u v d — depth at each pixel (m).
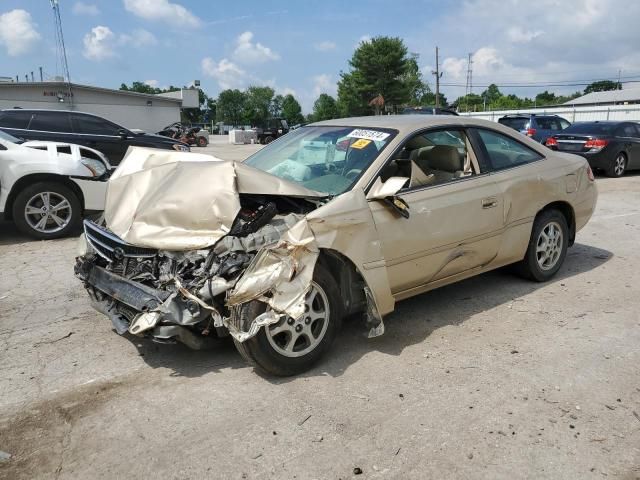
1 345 4.14
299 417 3.15
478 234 4.50
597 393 3.39
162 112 45.97
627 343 4.08
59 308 4.89
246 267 3.29
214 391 3.45
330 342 3.71
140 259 3.53
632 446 2.88
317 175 4.26
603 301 4.94
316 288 3.61
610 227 7.95
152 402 3.34
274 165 4.66
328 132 4.73
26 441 2.97
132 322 3.29
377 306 3.73
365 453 2.84
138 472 2.72
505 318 4.57
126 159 4.59
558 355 3.89
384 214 3.87
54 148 7.73
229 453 2.85
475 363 3.79
